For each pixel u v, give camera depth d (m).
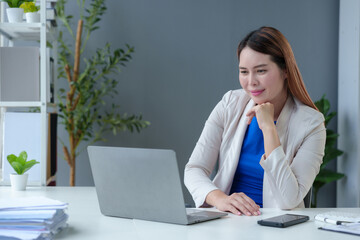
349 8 4.01
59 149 3.92
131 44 4.05
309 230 1.22
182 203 1.25
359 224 1.26
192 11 4.11
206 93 4.13
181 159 4.12
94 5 3.72
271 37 1.67
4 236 1.04
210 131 1.94
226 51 4.14
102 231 1.20
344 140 4.10
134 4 4.05
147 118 4.09
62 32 3.92
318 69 4.25
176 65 4.11
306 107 1.78
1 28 2.31
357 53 3.87
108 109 4.04
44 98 2.23
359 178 3.89
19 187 2.02
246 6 4.16
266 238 1.12
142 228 1.23
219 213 1.41
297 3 4.21
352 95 3.96
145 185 1.29
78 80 3.73
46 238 1.08
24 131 2.23
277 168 1.56
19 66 2.26
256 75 1.68
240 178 1.87
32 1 2.44
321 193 4.28
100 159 1.37
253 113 1.73
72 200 1.74
